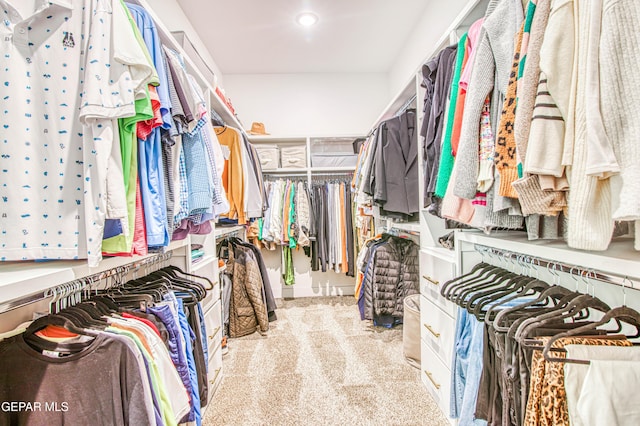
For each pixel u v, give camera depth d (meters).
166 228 0.91
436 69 1.41
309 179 3.21
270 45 2.84
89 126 0.69
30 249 0.69
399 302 2.21
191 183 1.13
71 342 0.71
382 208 1.99
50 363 0.67
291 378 1.74
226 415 1.44
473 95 0.92
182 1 2.19
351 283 3.52
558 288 0.88
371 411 1.44
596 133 0.53
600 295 0.94
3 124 0.68
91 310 0.86
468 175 0.93
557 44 0.62
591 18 0.56
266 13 2.36
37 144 0.70
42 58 0.70
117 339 0.70
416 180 1.92
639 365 0.59
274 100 3.47
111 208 0.71
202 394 1.24
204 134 1.26
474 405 1.03
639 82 0.50
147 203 0.83
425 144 1.44
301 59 3.13
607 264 0.63
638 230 0.55
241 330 2.33
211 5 2.24
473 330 1.12
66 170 0.70
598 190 0.57
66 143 0.70
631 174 0.49
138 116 0.75
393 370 1.79
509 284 1.06
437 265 1.47
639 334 0.71
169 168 0.97
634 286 0.66
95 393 0.67
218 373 1.69
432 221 1.72
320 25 2.54
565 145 0.60
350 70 3.43
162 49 0.97
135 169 0.79
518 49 0.77
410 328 1.86
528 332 0.74
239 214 2.11
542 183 0.64
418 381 1.68
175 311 1.05
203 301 1.54
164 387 0.80
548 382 0.65
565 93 0.61
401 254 2.28
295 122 3.48
